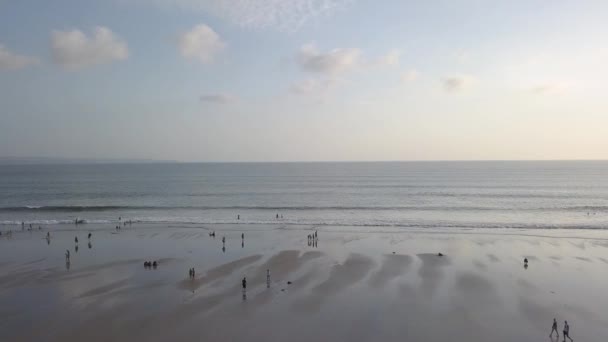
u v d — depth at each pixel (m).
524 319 23.22
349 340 20.41
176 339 20.56
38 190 121.12
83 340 20.52
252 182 156.75
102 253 39.38
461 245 42.81
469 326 22.19
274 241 45.16
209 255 38.38
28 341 20.41
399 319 23.02
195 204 85.12
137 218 64.94
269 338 20.58
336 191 115.06
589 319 23.23
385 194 104.69
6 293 27.38
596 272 32.53
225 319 22.94
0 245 43.22
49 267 34.03
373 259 36.56
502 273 32.22
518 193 102.50
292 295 26.86
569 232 50.97
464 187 122.75
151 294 27.14
